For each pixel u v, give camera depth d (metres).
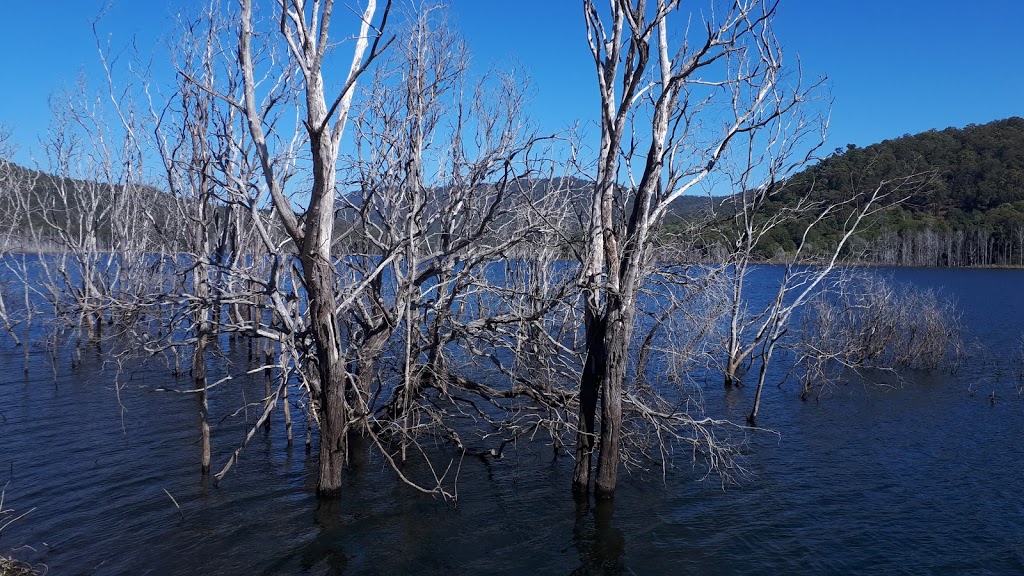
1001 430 14.39
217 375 18.72
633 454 12.32
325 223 8.66
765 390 18.38
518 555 8.62
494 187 11.50
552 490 10.62
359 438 12.42
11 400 15.38
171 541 8.64
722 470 11.74
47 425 13.45
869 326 21.06
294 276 10.09
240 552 8.44
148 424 13.62
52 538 8.64
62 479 10.61
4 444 12.25
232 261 13.15
